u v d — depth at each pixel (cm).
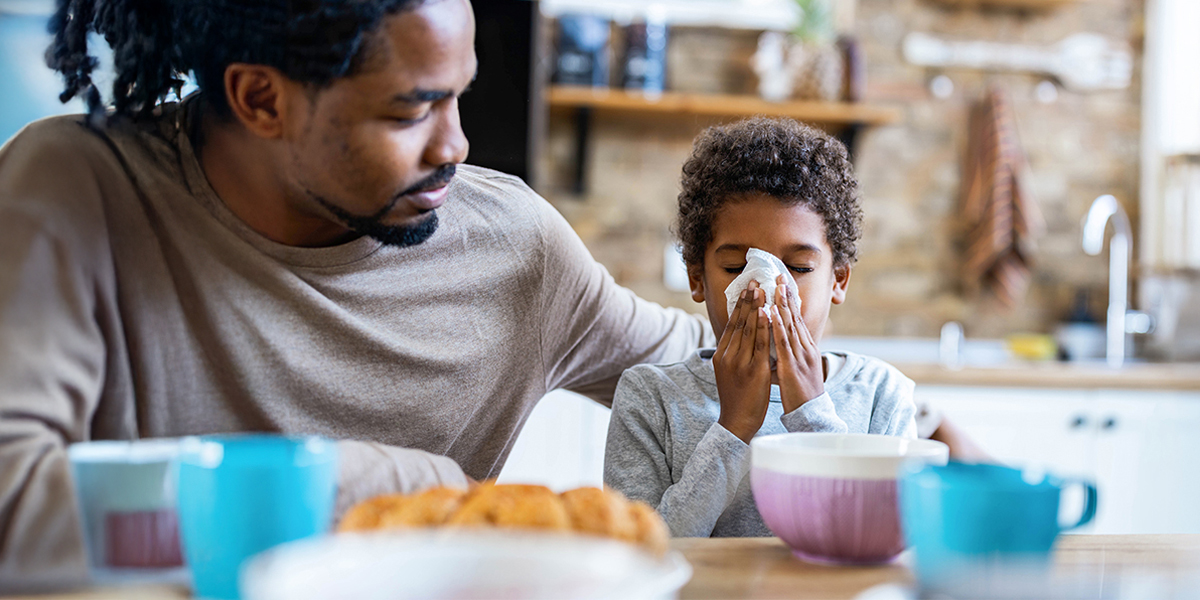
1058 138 298
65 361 73
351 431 91
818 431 95
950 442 125
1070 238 298
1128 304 301
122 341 82
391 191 78
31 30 219
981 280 294
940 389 228
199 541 50
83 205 79
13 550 58
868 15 292
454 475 69
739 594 54
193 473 50
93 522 55
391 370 92
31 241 74
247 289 85
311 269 87
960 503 50
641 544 52
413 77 74
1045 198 298
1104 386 232
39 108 220
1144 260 297
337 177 77
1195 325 276
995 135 285
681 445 104
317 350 88
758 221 105
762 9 287
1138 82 300
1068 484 54
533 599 41
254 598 38
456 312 96
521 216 101
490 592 42
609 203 290
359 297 90
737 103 275
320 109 74
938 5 293
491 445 104
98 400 82
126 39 81
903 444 66
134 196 82
